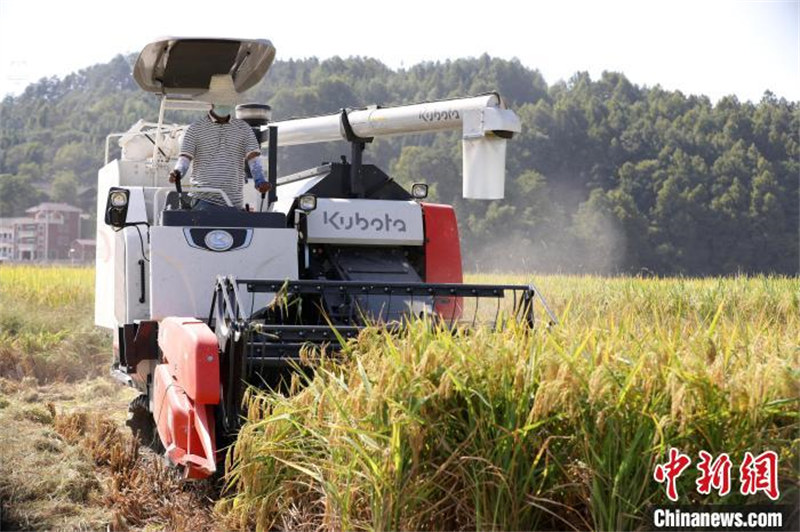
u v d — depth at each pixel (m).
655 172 100.62
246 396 5.56
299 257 7.79
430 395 4.54
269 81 128.62
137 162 8.86
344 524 4.67
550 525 4.69
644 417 4.52
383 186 8.52
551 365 4.50
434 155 95.38
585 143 109.88
